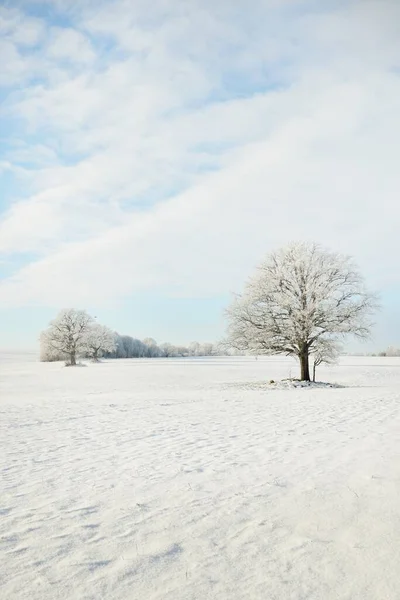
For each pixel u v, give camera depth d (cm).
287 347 3253
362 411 1285
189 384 3525
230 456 736
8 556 364
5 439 1007
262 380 3928
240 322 3284
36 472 675
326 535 388
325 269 3153
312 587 304
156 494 533
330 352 3177
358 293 3141
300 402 1666
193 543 382
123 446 873
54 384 3722
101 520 447
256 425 1088
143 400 2002
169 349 15588
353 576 316
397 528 394
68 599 296
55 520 451
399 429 920
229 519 437
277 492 518
